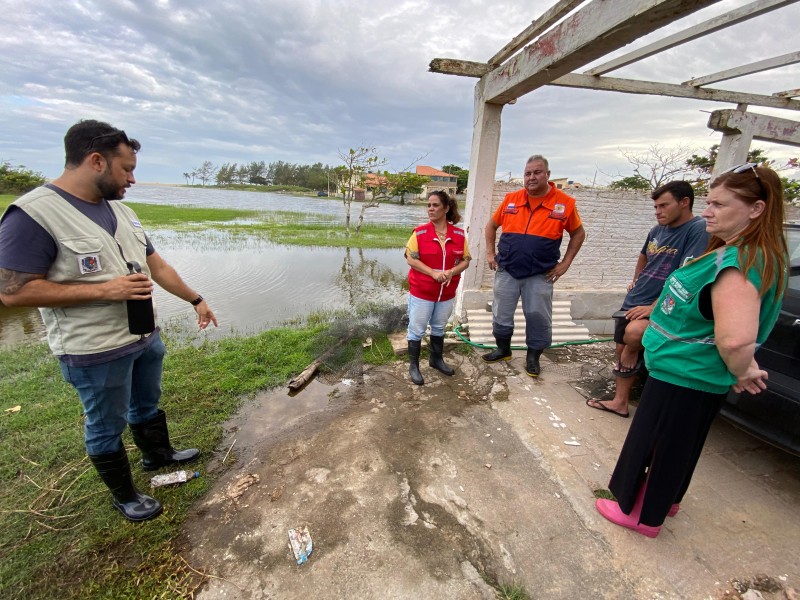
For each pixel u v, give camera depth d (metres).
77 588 1.69
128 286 1.74
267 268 9.28
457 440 2.75
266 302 6.73
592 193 4.51
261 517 2.08
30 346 4.21
